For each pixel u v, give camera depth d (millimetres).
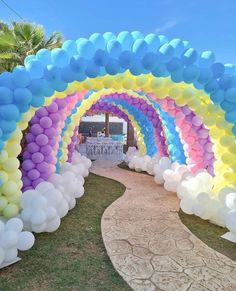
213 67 4129
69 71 3781
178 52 3912
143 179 9352
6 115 3768
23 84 3850
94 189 7758
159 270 3594
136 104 9922
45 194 4699
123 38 3803
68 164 7148
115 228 4930
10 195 4301
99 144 14258
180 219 5445
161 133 9859
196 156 7031
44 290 3129
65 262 3719
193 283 3330
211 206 5117
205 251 4125
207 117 4840
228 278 3451
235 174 4922
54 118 5508
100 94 8055
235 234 4348
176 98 4609
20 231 3818
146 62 3689
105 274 3471
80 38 3895
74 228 4852
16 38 10039
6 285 3197
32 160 5371
